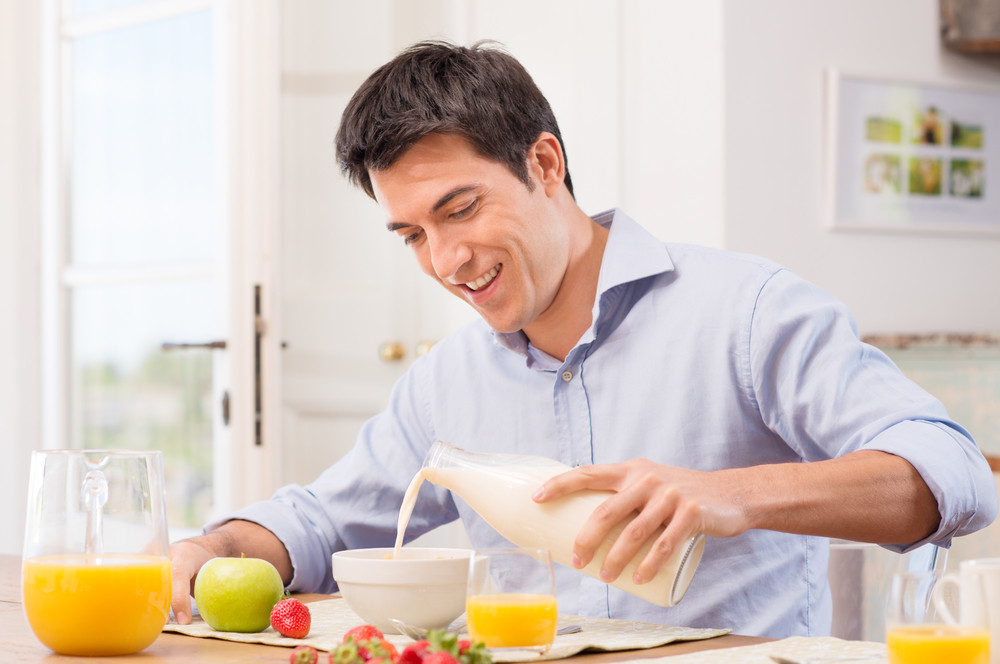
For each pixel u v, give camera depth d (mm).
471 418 1449
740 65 2584
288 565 1387
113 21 2762
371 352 3012
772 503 983
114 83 2789
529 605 884
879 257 2775
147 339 2705
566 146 2834
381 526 1471
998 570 770
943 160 2842
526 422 1411
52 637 950
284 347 2869
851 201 2723
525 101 1239
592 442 1369
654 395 1341
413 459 1490
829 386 1189
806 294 1308
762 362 1271
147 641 968
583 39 2799
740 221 2578
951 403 2721
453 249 1210
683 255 1388
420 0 3080
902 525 1025
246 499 2492
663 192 2668
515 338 1400
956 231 2854
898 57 2797
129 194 2754
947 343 2695
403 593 1019
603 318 1354
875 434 1105
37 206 2990
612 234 1376
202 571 1083
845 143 2713
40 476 971
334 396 3018
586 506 1007
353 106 1223
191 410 2611
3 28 2992
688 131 2621
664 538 943
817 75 2688
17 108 2982
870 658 881
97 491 965
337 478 1488
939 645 757
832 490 998
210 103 2598
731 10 2572
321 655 960
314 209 3061
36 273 2990
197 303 2609
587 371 1374
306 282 3059
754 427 1318
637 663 885
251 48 2508
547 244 1272
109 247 2795
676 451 1327
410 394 1516
